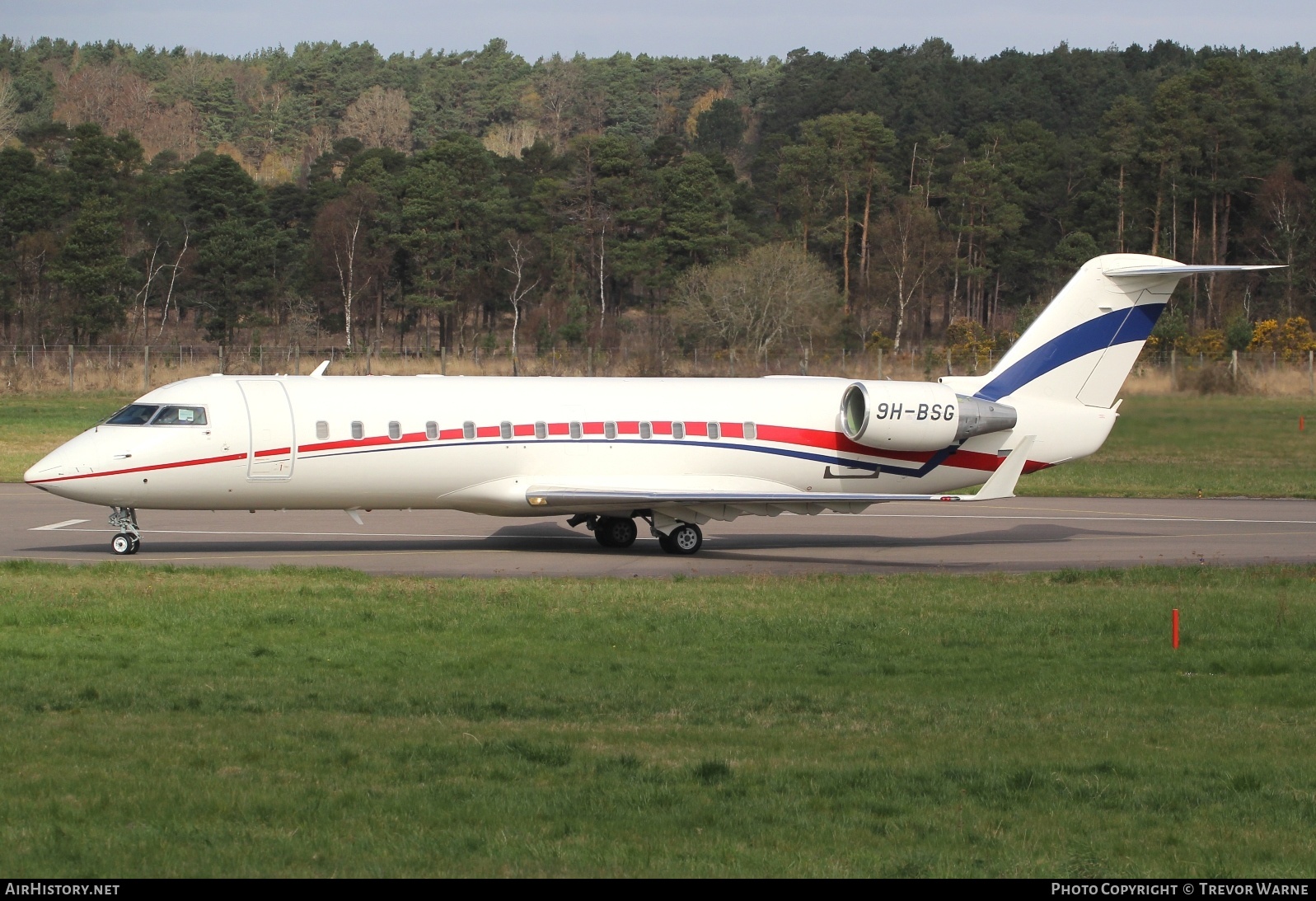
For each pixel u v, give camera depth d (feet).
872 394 244.42
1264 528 279.08
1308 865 82.58
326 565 213.46
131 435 216.95
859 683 133.69
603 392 241.35
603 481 235.61
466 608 168.76
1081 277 257.34
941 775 99.81
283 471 221.87
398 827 86.38
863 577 202.59
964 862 81.87
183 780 95.45
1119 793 96.27
